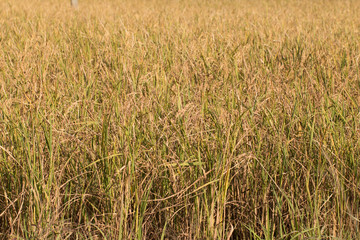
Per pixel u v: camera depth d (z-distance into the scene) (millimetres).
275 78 4723
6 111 3682
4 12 13172
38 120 3461
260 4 22938
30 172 3010
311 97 4129
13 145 3369
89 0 22891
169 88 4184
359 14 14680
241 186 3299
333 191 3217
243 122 3512
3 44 7199
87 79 4691
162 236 2869
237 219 3256
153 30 8664
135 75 4672
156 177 3105
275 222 3209
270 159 3424
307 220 2988
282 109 3914
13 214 3068
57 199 2939
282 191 3016
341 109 3840
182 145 3268
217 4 22641
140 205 3008
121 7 17375
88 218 3150
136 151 3105
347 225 3027
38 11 13859
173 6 19797
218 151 3297
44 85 4090
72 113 3793
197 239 2920
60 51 6504
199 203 3094
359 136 3422
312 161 3311
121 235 2816
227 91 4258
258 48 6992
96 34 8305
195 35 7613
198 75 4719
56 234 2871
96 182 3223
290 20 11453
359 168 3199
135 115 3422
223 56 5777
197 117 3494
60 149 3396
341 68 5402
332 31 8781
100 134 3430
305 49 6469
